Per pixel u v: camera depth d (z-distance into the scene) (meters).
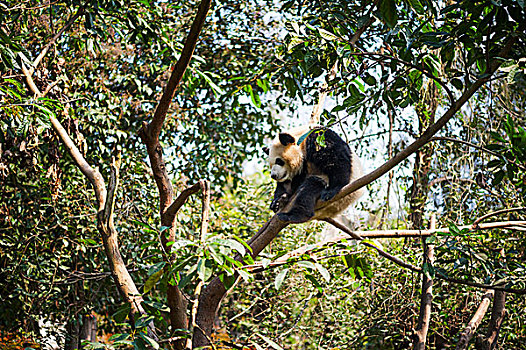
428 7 3.55
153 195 6.39
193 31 3.25
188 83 5.46
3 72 4.83
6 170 5.73
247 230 7.43
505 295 5.65
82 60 6.65
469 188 6.68
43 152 6.24
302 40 3.82
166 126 7.57
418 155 7.27
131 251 6.15
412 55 3.84
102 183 3.89
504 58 3.48
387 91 4.05
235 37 8.20
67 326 7.17
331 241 3.68
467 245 4.40
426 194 7.17
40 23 6.13
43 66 5.27
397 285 6.20
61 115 5.59
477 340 6.10
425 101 6.74
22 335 6.22
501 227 4.18
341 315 6.37
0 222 6.20
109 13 5.16
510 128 3.79
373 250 3.88
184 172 8.58
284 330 6.29
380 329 6.22
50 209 6.14
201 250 2.90
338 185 4.41
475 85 3.42
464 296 6.25
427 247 5.12
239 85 4.67
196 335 3.82
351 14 4.21
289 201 4.54
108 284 7.14
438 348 6.77
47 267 5.82
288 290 6.36
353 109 3.98
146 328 3.30
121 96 7.30
